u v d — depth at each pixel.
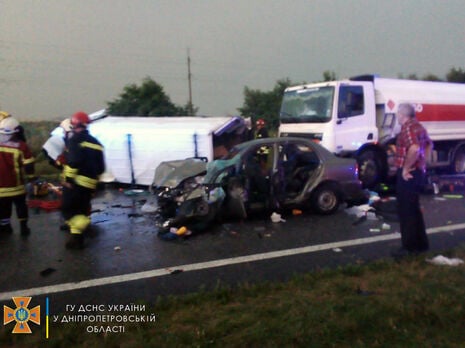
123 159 11.56
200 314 3.70
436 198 9.12
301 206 7.72
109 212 8.31
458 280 4.21
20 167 6.62
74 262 5.42
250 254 5.57
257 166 7.22
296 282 4.37
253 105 33.84
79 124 5.75
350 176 7.94
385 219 7.34
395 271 4.61
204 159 10.10
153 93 27.91
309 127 10.09
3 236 6.75
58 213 8.41
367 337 3.23
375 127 10.35
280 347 3.11
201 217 6.70
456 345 3.09
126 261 5.41
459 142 12.34
